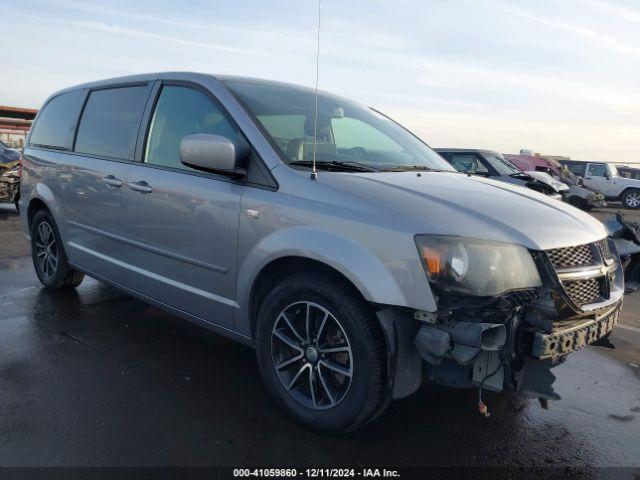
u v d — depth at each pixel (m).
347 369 2.58
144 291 3.64
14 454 2.41
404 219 2.40
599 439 2.81
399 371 2.40
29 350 3.56
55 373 3.24
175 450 2.50
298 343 2.76
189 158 2.88
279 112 3.27
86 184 4.04
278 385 2.81
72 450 2.46
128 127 3.79
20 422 2.67
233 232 2.93
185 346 3.75
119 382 3.16
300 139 3.14
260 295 2.97
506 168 12.11
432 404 3.11
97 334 3.90
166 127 3.50
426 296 2.29
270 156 2.89
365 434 2.74
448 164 3.96
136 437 2.59
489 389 2.32
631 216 18.73
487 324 2.22
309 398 2.76
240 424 2.76
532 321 2.34
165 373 3.31
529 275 2.42
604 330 2.66
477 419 2.96
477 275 2.31
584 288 2.63
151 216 3.43
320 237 2.55
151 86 3.73
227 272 3.00
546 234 2.54
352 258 2.43
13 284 5.20
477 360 2.32
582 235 2.70
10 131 25.62
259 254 2.79
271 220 2.75
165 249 3.37
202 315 3.24
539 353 2.29
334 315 2.55
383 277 2.36
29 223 5.07
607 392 3.40
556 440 2.78
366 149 3.51
